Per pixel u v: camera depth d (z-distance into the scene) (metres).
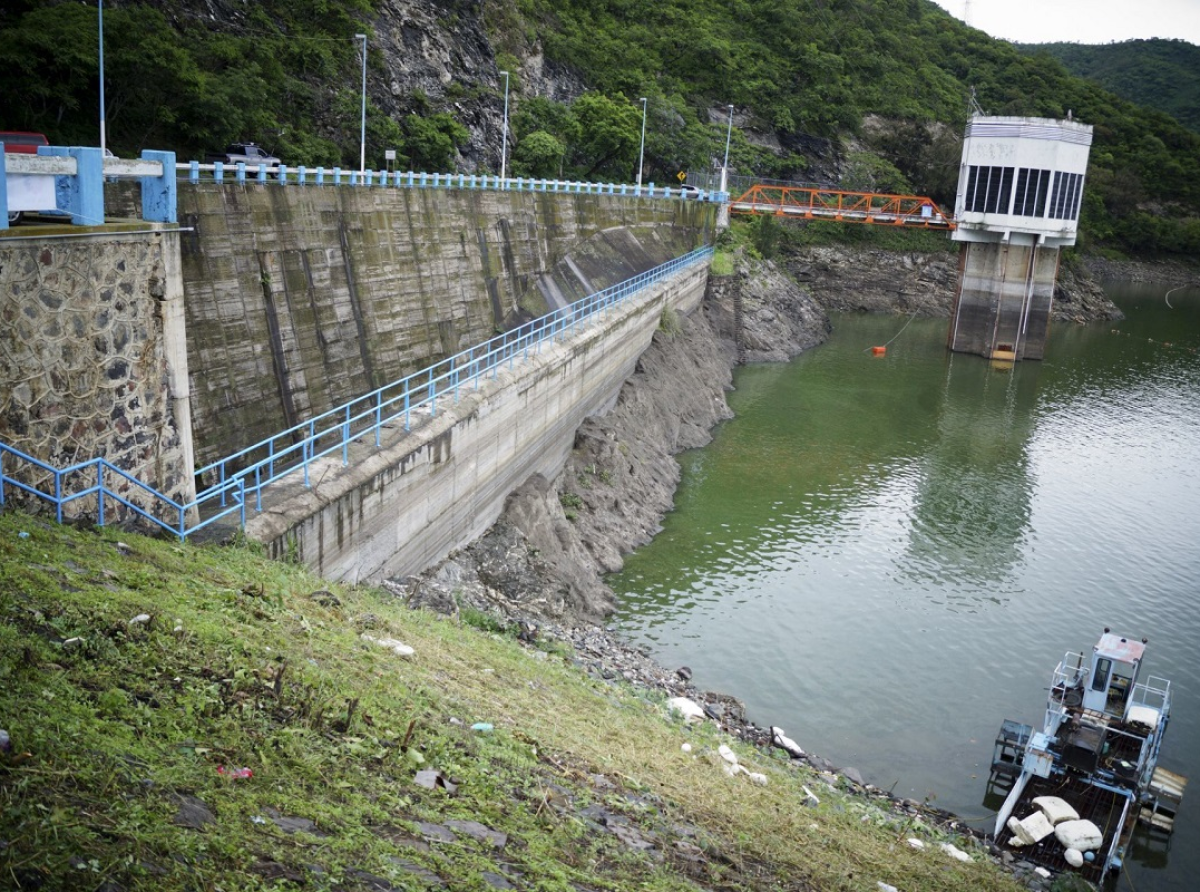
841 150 124.94
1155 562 45.97
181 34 54.34
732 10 134.38
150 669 12.31
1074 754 27.56
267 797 10.25
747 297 88.50
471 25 80.12
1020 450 62.56
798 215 97.69
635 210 76.81
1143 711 29.19
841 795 23.78
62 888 7.40
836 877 15.70
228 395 30.44
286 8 64.44
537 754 15.68
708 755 21.06
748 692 32.53
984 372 85.38
